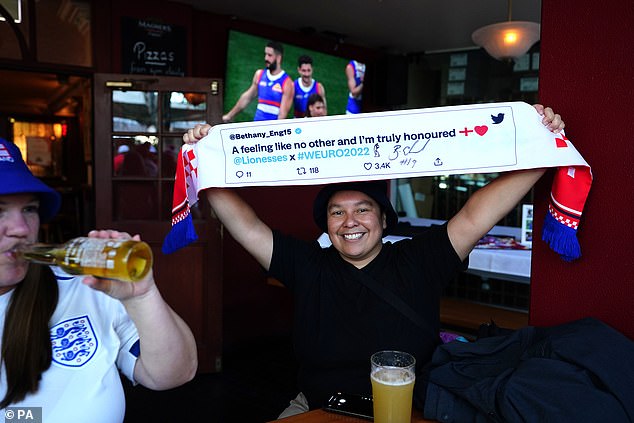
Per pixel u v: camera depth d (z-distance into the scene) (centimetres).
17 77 622
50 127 834
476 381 111
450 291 463
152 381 112
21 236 97
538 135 131
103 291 92
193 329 337
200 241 334
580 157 127
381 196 153
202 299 338
